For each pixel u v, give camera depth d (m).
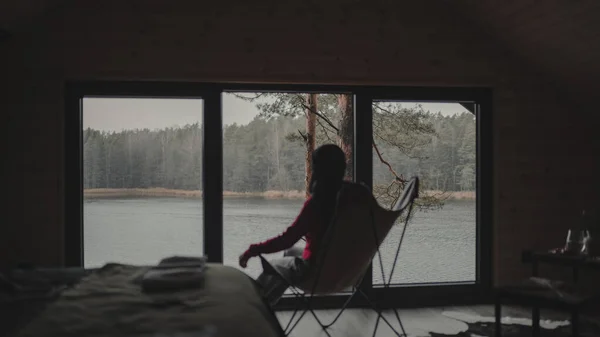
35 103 3.87
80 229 3.99
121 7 3.95
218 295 1.66
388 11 4.23
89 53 3.92
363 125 4.28
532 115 4.44
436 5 4.29
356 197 2.65
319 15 4.14
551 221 4.46
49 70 3.88
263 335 1.32
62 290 1.74
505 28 4.14
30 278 1.85
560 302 2.64
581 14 3.53
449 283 4.37
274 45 4.10
